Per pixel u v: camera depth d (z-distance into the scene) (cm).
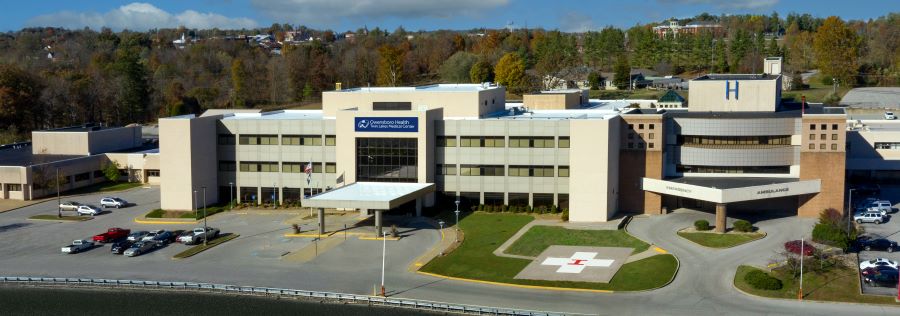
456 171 12725
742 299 8244
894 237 10481
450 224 11769
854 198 13062
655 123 12044
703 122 12206
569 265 9544
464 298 8425
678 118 12344
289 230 11531
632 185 12294
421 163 12344
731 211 12181
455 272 9344
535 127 12344
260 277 9281
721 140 12312
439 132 12688
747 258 9625
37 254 10462
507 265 9594
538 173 12444
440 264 9650
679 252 9956
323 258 10038
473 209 12656
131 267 9788
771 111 13175
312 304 8425
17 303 8562
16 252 10569
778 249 9944
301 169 13225
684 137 12481
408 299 8400
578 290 8638
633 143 12200
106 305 8469
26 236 11438
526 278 9062
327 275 9331
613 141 11844
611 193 11875
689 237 10669
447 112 13300
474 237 10938
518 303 8231
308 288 8838
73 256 10356
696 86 13450
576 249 10231
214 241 10925
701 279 8894
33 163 14700
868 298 8162
